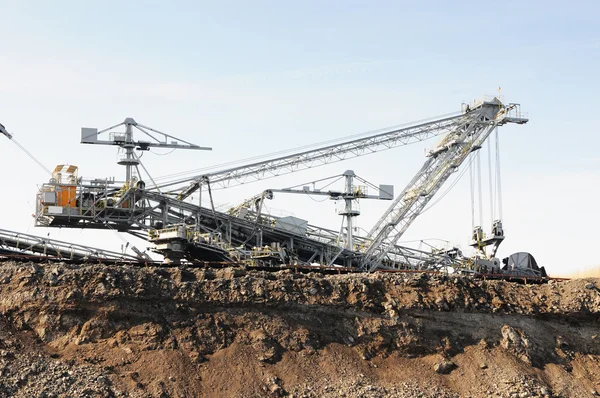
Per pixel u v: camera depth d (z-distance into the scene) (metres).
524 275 113.81
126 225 106.12
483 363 83.19
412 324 85.00
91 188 104.62
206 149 111.75
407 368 81.94
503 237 119.00
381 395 76.75
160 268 81.81
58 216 102.06
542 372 85.12
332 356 80.44
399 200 121.12
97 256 91.81
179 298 79.69
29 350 73.12
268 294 82.00
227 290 81.19
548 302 91.00
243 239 110.56
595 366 88.06
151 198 105.50
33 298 76.12
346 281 85.56
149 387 71.88
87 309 77.12
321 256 113.06
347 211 116.94
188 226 99.81
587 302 90.44
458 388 80.31
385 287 86.88
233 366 76.50
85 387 69.75
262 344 78.94
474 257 116.75
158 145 108.81
